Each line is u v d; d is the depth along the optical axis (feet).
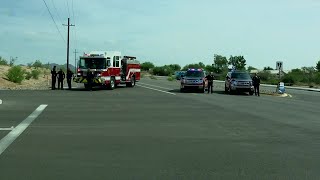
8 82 150.30
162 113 69.67
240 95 127.24
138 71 171.12
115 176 28.07
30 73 205.98
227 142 42.29
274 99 113.39
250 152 37.14
